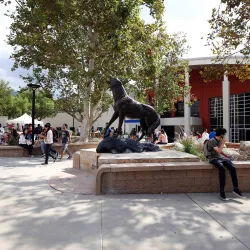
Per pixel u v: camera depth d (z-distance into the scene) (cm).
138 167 536
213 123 3300
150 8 1355
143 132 827
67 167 922
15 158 1216
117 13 1173
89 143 1498
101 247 303
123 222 380
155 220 389
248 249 301
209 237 332
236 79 3034
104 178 541
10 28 1417
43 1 1138
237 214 418
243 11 803
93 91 1522
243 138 2959
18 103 3750
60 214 411
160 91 1925
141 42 1441
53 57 1442
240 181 566
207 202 485
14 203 470
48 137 1001
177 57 1956
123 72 1444
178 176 555
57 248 300
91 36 1472
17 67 1526
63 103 1831
